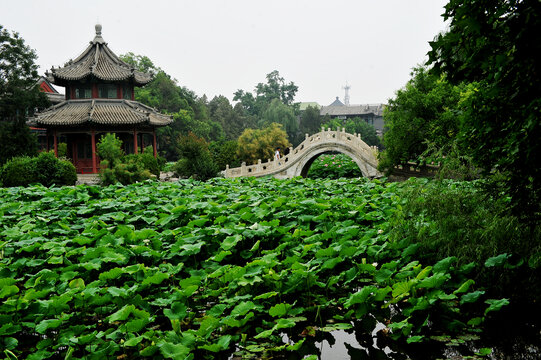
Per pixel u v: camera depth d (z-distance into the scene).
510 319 7.29
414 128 24.44
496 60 4.96
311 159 34.88
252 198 14.05
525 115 5.29
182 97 78.81
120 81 40.59
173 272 8.43
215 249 9.91
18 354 6.57
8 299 7.20
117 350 6.24
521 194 5.95
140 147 47.19
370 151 31.22
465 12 5.05
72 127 38.31
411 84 25.22
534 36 4.66
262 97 107.50
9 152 38.97
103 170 27.59
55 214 13.18
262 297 7.41
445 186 9.19
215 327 6.68
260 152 45.91
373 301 7.50
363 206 12.12
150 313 7.39
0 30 41.09
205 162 32.66
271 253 8.99
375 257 8.88
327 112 94.44
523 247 7.49
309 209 11.95
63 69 39.84
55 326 6.54
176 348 6.02
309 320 7.60
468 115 5.92
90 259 8.95
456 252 8.16
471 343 6.70
